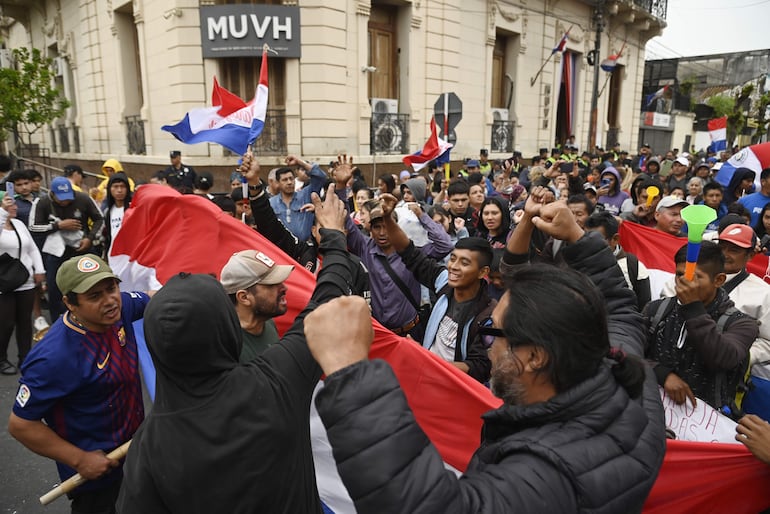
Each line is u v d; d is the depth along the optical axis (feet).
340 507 7.68
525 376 3.49
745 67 126.72
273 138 37.04
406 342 7.27
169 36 36.14
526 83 58.54
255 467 4.28
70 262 7.14
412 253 11.12
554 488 2.99
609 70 66.03
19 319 16.25
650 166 33.40
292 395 4.65
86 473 7.19
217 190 36.70
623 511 3.16
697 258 6.73
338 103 37.37
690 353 7.53
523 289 3.55
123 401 7.70
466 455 7.13
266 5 34.42
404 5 42.24
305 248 12.21
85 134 55.36
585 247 5.41
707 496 6.51
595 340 3.37
